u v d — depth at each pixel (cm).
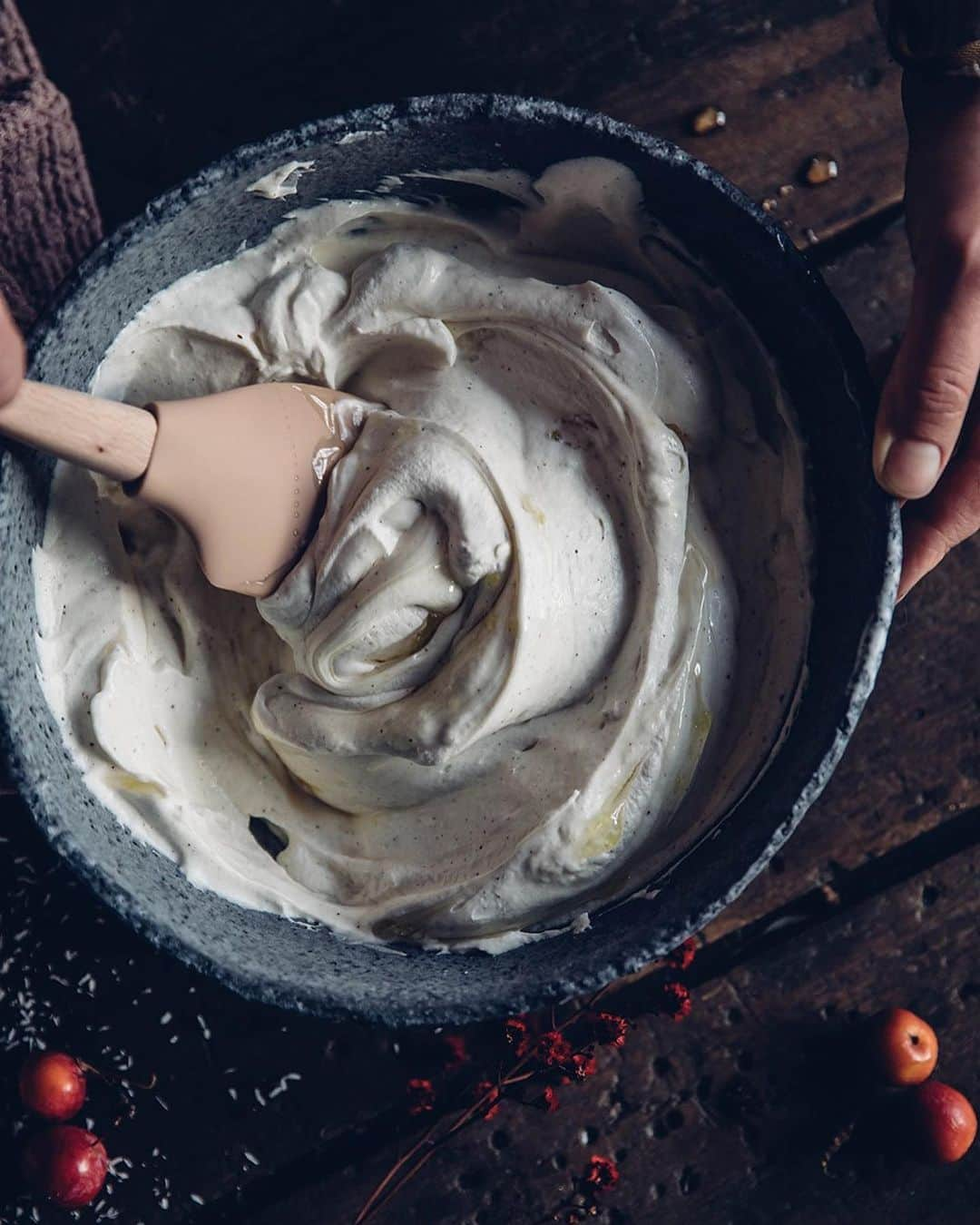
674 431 61
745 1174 67
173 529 63
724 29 70
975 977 68
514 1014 56
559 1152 67
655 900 59
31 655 60
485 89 70
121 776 61
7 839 68
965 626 70
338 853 62
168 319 61
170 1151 67
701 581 61
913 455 57
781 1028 68
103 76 70
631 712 60
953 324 58
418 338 61
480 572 59
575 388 61
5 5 63
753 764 61
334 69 70
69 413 55
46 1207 67
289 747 62
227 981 57
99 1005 67
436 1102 67
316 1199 67
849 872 69
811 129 70
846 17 70
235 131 70
